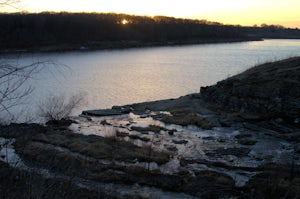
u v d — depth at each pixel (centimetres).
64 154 1468
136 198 1080
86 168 1331
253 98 2009
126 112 2394
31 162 1353
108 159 1456
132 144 1648
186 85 4553
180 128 1945
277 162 1355
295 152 1465
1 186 559
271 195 1070
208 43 15075
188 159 1437
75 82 4644
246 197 1084
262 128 1791
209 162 1385
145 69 6275
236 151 1510
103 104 3341
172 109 2366
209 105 2283
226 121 1942
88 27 11669
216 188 1148
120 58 8212
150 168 1357
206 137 1745
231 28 18900
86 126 2059
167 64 7100
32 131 1823
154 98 3700
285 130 1712
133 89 4247
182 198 1109
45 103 2908
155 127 1953
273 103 1878
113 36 12438
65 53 8725
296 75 1964
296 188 1094
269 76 2077
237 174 1270
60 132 1884
